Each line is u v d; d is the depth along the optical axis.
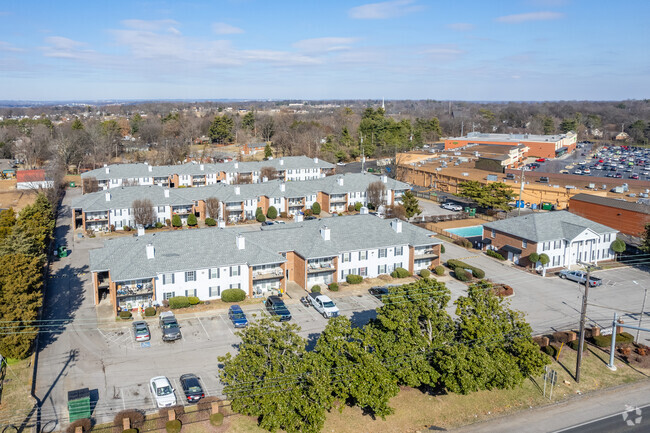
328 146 184.12
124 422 35.69
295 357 37.09
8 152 176.00
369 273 68.12
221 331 51.91
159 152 171.25
